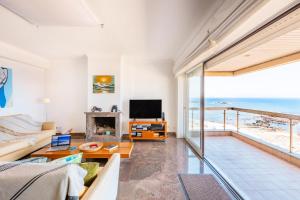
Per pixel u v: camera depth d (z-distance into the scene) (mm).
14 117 3734
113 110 4742
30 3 1776
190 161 3184
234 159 3199
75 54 4645
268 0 1092
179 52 4207
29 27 2754
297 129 3154
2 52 3541
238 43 2000
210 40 2070
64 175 898
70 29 2838
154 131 4648
